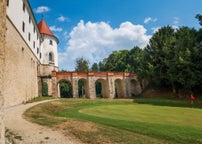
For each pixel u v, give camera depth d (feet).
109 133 26.09
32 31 112.98
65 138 24.35
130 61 231.30
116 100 104.17
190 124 35.88
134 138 23.99
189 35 117.70
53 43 165.17
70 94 206.49
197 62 106.22
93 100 98.43
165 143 22.53
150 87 146.30
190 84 104.99
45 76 138.00
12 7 70.85
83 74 138.62
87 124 31.73
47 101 83.15
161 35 137.28
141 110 62.13
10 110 52.21
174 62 112.57
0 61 15.71
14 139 23.79
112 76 147.54
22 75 84.84
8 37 65.00
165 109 65.51
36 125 32.07
